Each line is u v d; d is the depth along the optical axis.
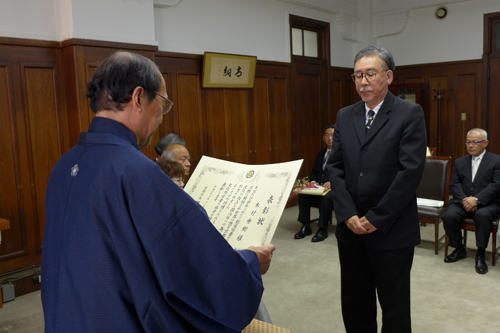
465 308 2.76
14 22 3.14
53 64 3.38
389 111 1.80
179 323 0.85
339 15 6.64
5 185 3.17
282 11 5.64
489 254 3.80
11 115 3.17
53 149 3.42
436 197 3.99
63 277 0.85
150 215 0.83
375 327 2.07
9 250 3.21
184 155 2.54
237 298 0.89
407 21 6.89
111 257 0.84
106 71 0.92
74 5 3.27
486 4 6.20
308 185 4.43
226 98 4.93
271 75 5.53
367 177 1.81
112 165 0.86
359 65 1.79
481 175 3.67
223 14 4.82
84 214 0.86
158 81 0.96
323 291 3.12
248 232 1.18
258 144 5.40
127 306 0.83
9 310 2.95
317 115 6.43
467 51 6.44
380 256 1.80
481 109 6.39
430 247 4.07
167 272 0.82
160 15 4.18
